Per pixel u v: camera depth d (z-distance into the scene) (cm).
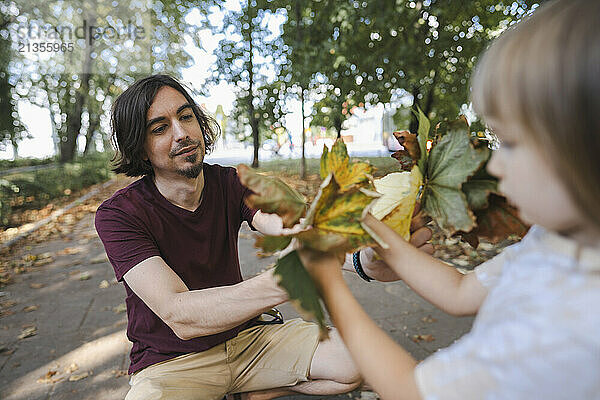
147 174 187
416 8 691
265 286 132
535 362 64
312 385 183
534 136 65
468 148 108
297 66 781
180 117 172
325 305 90
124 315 371
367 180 101
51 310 388
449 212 109
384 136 1301
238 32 1385
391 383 81
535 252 76
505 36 73
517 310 69
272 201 95
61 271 504
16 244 651
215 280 188
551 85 62
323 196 89
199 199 187
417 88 759
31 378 277
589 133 61
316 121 1475
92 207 1009
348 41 703
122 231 164
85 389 263
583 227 69
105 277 478
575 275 67
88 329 346
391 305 366
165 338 174
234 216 195
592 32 61
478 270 103
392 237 107
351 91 815
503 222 111
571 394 63
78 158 1741
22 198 980
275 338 185
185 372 170
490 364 68
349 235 90
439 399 71
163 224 174
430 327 326
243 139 1838
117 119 175
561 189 65
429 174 115
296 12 823
